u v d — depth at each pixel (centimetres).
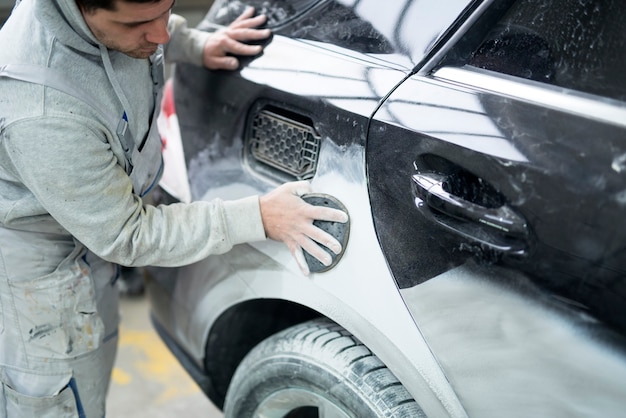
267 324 140
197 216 109
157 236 108
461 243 92
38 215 114
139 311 239
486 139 91
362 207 102
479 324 92
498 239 89
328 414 115
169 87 148
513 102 92
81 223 103
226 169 126
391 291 100
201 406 199
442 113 96
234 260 124
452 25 104
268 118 118
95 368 131
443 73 101
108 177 103
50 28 95
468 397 95
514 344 89
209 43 128
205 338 138
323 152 108
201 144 132
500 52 100
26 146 97
